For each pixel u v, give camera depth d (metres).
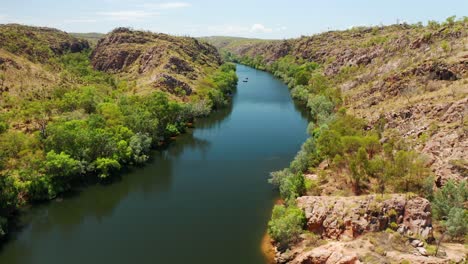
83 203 65.50
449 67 87.69
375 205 46.91
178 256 49.50
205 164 82.75
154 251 50.78
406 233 44.16
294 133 105.25
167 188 71.06
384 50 139.62
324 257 42.78
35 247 52.34
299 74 178.00
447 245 43.47
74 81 139.62
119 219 60.12
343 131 78.94
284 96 162.50
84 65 190.38
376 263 38.66
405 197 47.69
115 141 79.94
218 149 92.38
